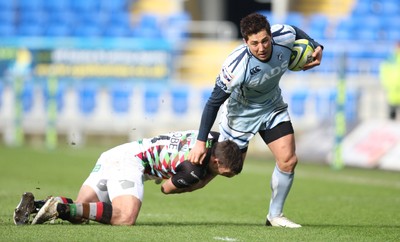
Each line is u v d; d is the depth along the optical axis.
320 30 95.69
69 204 27.06
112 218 27.52
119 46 84.44
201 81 86.31
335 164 65.44
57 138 84.88
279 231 27.89
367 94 74.19
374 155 65.19
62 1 97.50
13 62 84.50
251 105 29.41
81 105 84.81
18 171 58.53
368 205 40.91
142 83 84.44
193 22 97.50
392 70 74.19
